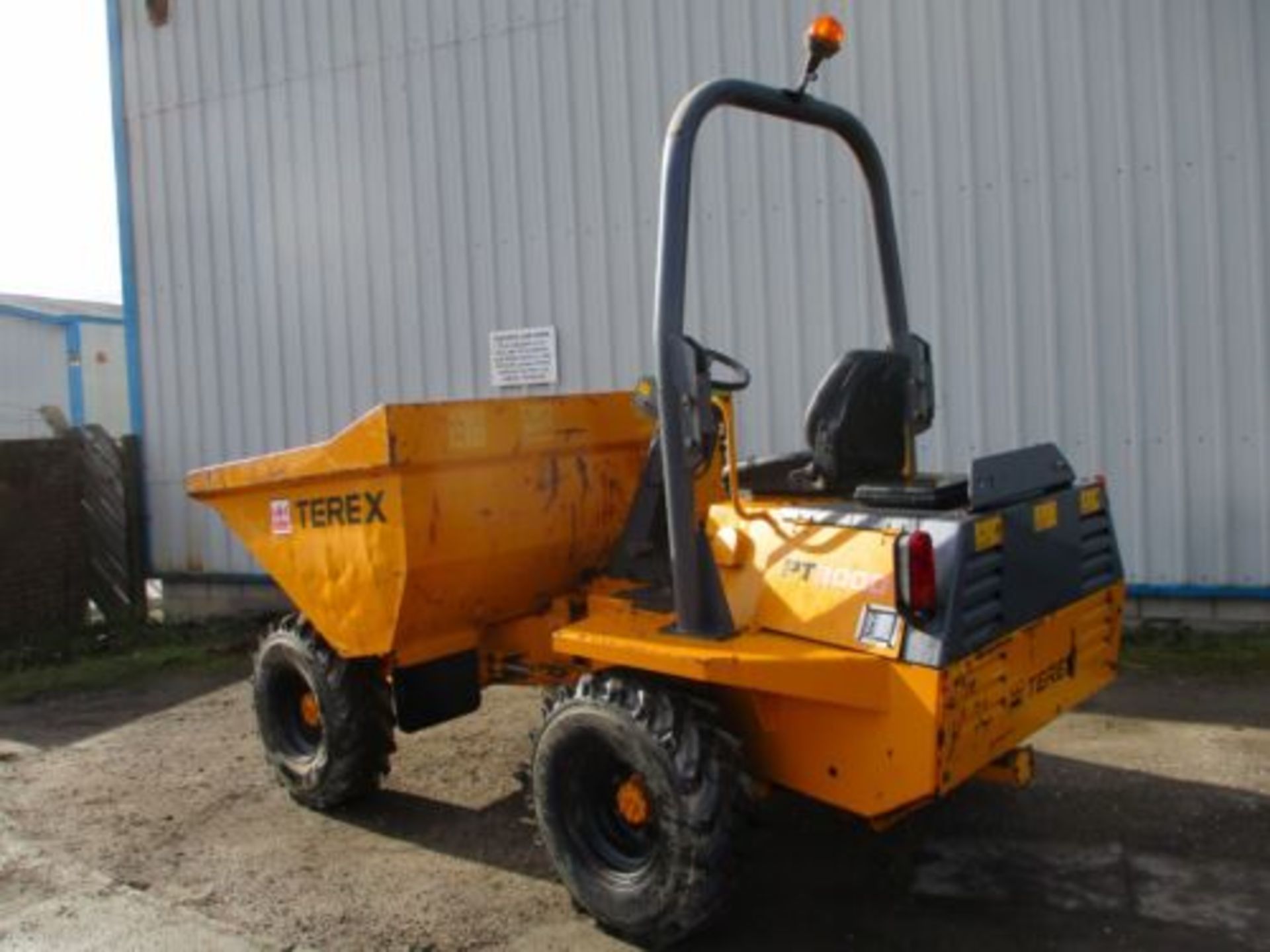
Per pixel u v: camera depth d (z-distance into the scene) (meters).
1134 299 6.46
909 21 6.79
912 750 3.08
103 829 4.69
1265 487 6.30
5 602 8.74
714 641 3.36
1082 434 6.64
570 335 7.96
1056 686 3.60
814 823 4.29
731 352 7.42
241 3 9.02
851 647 3.20
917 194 6.86
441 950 3.53
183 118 9.39
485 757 5.27
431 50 8.25
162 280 9.66
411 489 3.99
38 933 3.76
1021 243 6.67
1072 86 6.48
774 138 7.18
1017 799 4.42
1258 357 6.25
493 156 8.10
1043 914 3.56
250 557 9.48
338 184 8.74
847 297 7.09
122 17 9.58
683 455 3.38
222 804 4.92
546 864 4.13
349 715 4.52
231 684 7.25
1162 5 6.27
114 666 7.95
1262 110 6.14
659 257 3.41
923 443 6.97
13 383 22.33
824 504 3.59
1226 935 3.38
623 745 3.40
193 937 3.68
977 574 3.16
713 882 3.29
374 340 8.73
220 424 9.52
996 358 6.78
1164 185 6.35
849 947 3.42
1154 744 4.95
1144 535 6.56
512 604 4.50
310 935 3.66
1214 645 6.32
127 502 9.77
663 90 7.48
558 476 4.48
